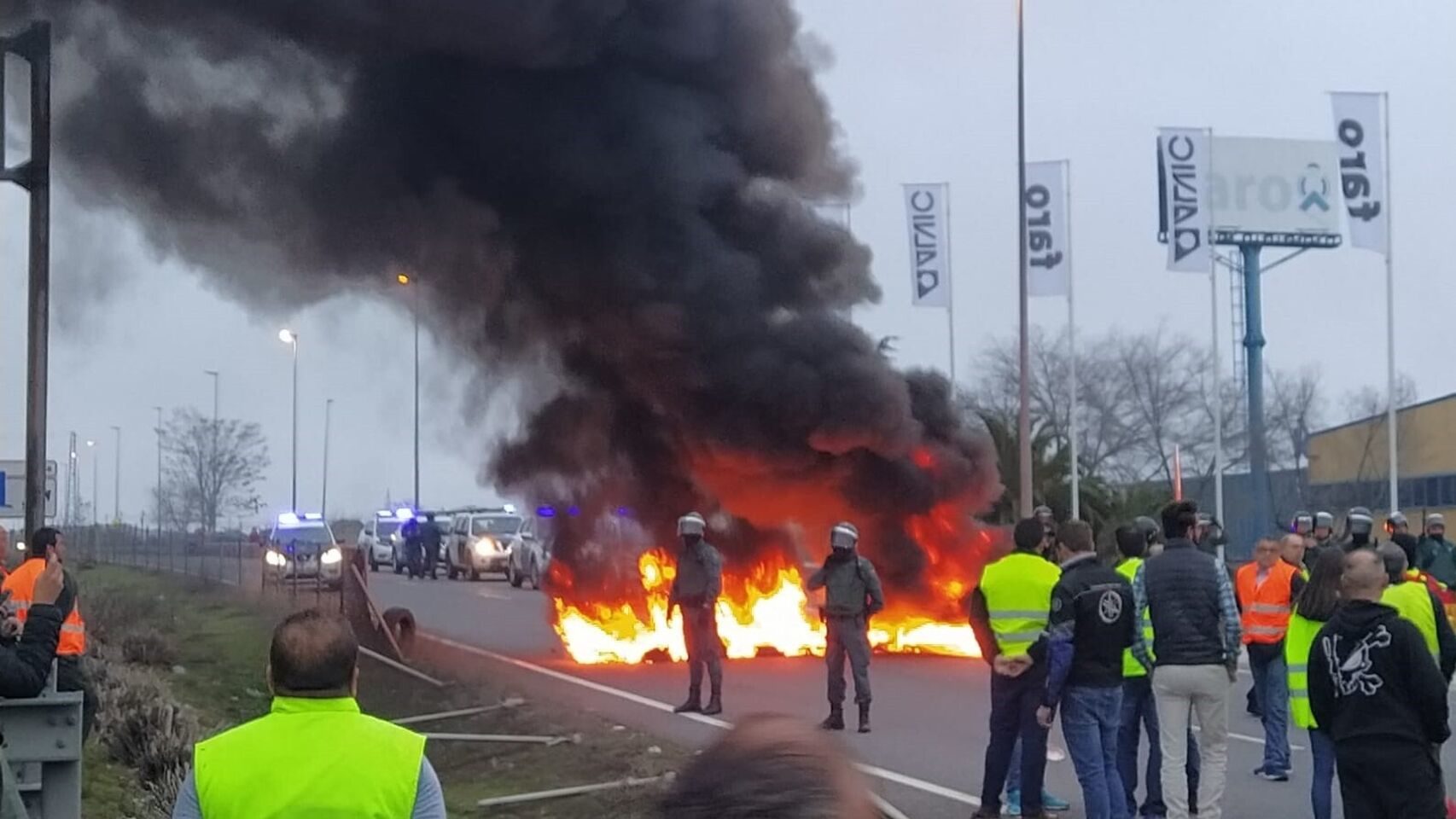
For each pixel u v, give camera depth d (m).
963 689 17.05
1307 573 11.84
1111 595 8.81
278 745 3.71
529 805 10.16
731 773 2.13
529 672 18.50
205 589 31.33
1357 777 6.66
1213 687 8.70
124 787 10.88
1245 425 54.88
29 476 10.13
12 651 5.93
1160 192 30.45
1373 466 42.50
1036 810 9.44
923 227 32.47
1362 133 29.09
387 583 40.75
